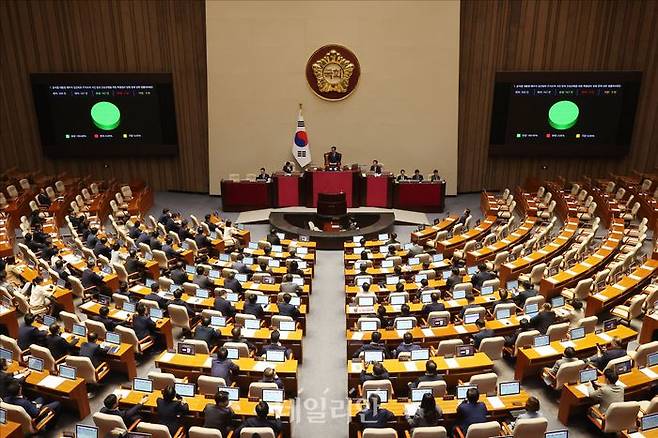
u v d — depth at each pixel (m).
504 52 23.39
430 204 22.22
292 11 22.80
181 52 23.52
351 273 15.39
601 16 22.78
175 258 16.31
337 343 12.92
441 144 24.14
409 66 23.30
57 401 9.93
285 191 22.28
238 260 16.34
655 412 8.68
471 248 16.98
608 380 9.04
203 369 10.25
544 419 8.09
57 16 23.08
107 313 11.80
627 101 23.27
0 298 12.98
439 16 22.75
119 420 8.24
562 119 23.58
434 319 11.95
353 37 23.02
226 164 24.47
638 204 19.38
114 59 23.61
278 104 23.75
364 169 24.36
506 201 21.72
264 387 9.28
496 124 23.88
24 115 24.25
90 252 15.68
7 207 20.34
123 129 24.14
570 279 14.02
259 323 11.95
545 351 10.57
